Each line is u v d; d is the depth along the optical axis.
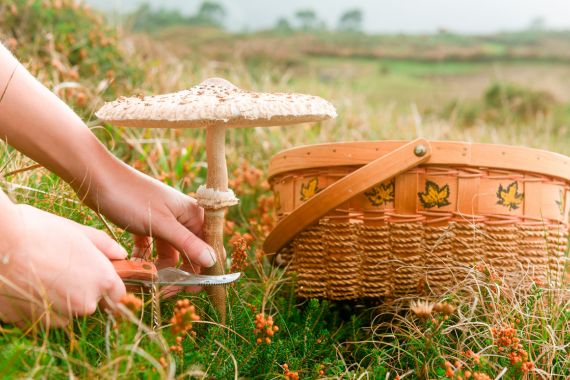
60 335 1.38
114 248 1.46
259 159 3.79
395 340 1.72
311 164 1.90
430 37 43.31
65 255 1.27
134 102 1.41
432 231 1.80
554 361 1.64
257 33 41.16
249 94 1.42
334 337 1.81
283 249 2.07
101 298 1.37
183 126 1.52
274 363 1.53
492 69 31.92
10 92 1.46
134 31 5.40
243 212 2.99
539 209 1.86
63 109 1.55
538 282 1.81
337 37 42.19
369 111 5.39
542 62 35.19
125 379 1.21
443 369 1.53
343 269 1.85
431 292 1.77
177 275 1.54
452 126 5.31
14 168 2.07
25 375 1.16
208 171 1.59
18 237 1.23
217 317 1.59
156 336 1.33
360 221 1.83
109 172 1.57
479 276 1.77
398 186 1.80
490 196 1.80
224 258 1.65
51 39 3.57
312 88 5.76
